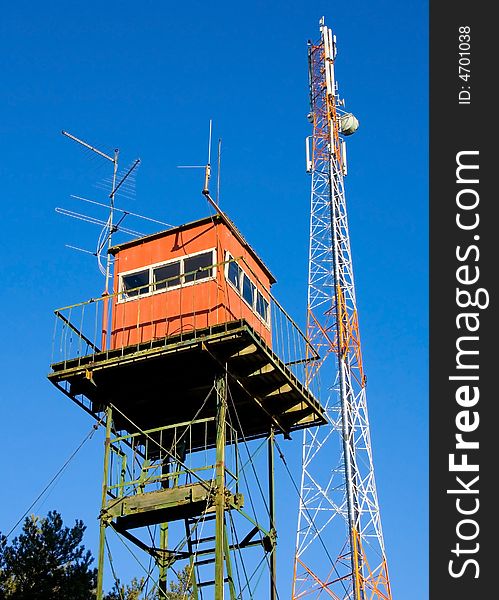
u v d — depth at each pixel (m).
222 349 30.70
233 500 29.59
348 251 59.44
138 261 34.22
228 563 29.14
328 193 60.19
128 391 32.00
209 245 33.31
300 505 51.47
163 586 31.45
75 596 37.62
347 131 62.47
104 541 29.62
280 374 31.61
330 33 65.50
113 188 36.06
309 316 57.38
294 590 49.72
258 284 35.12
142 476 30.80
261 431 34.06
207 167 32.75
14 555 38.66
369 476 53.12
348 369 55.50
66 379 31.58
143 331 32.78
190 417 32.94
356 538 50.72
